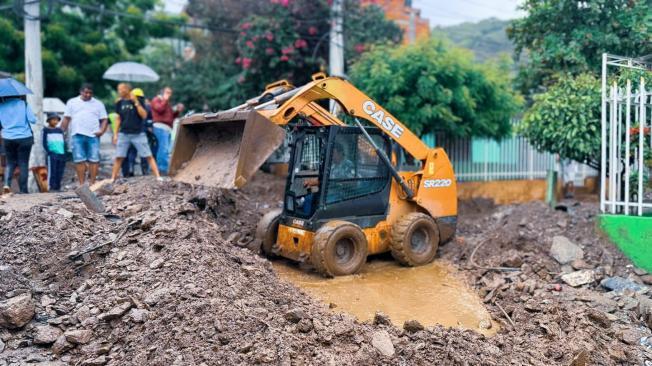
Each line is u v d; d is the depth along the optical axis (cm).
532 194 1368
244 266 593
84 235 607
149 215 655
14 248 564
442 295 673
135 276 530
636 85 779
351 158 756
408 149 808
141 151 923
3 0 1516
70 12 1692
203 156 777
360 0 1591
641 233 717
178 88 1584
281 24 1366
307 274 734
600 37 964
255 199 1033
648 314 574
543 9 1052
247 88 1420
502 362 469
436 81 1133
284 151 1302
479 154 1329
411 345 481
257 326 459
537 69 1131
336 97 738
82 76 1609
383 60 1173
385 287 697
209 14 1599
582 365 477
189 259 554
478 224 1040
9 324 462
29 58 1067
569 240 784
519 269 743
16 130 807
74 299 508
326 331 476
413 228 783
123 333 456
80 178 920
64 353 445
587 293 648
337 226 711
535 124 967
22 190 822
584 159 974
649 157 766
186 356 416
